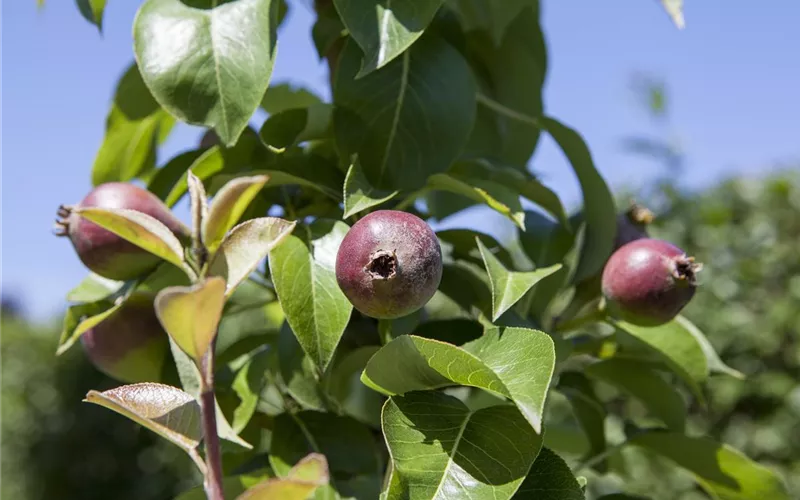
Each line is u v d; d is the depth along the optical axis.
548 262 0.48
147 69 0.41
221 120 0.41
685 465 0.49
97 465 2.24
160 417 0.35
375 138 0.43
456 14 0.47
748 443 1.33
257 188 0.34
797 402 1.31
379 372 0.38
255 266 0.34
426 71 0.44
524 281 0.41
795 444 1.31
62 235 0.44
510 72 0.54
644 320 0.44
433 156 0.43
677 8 0.46
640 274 0.44
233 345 0.48
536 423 0.35
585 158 0.47
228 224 0.35
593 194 0.47
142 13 0.42
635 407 1.22
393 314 0.38
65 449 2.23
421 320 0.46
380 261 0.37
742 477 0.48
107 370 0.46
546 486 0.39
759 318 1.36
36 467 2.22
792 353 1.33
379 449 0.46
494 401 0.50
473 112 0.44
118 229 0.34
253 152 0.45
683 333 0.47
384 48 0.40
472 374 0.37
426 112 0.44
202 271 0.34
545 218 0.50
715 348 1.37
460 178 0.44
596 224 0.47
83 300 0.47
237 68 0.41
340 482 0.43
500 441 0.37
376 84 0.44
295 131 0.44
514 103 0.54
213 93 0.41
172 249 0.34
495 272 0.41
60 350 0.44
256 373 0.45
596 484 1.17
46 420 2.24
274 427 0.44
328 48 0.47
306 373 0.44
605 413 0.49
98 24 0.48
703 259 1.40
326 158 0.47
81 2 0.48
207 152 0.44
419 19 0.40
